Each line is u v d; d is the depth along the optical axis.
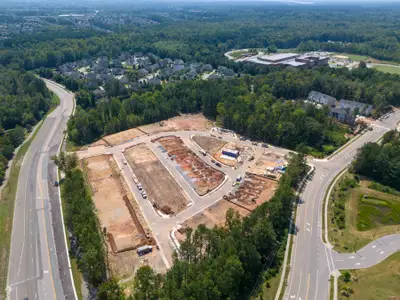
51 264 85.94
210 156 144.00
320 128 152.38
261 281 79.75
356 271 82.62
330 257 87.44
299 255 88.06
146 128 176.88
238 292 76.06
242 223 87.62
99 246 79.75
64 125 182.62
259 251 86.75
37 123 189.00
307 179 125.38
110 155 145.75
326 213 105.88
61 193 117.31
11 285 79.62
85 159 141.62
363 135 164.25
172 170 132.75
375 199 112.31
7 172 132.88
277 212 92.25
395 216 103.75
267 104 184.12
